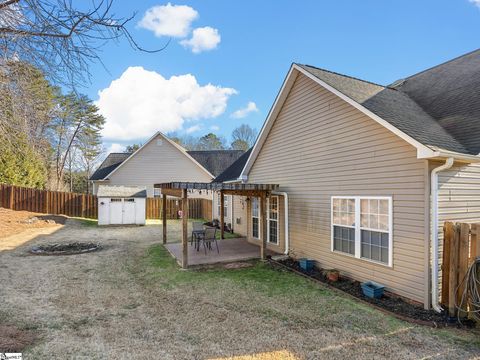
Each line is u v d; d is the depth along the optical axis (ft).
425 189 17.67
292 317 16.60
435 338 14.25
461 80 26.50
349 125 23.38
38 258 30.66
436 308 17.25
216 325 15.57
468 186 19.52
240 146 155.22
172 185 26.71
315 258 27.25
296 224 30.09
